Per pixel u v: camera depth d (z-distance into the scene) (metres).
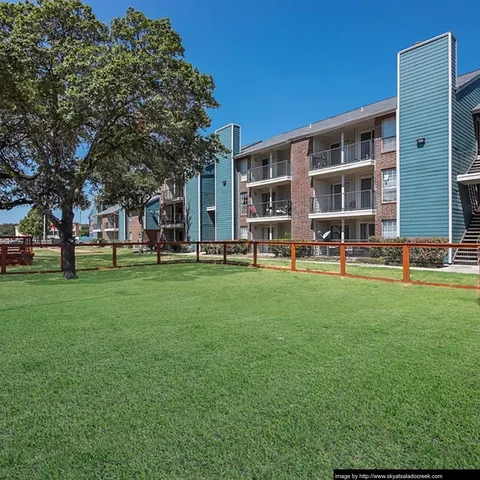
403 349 3.59
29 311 5.47
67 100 9.16
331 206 20.80
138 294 7.04
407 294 6.90
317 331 4.29
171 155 12.55
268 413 2.36
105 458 1.91
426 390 2.66
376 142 17.39
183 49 10.53
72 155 12.21
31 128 10.62
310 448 1.98
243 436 2.10
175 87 10.30
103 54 9.51
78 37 10.22
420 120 15.24
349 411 2.37
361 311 5.38
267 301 6.24
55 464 1.87
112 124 10.76
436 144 14.74
